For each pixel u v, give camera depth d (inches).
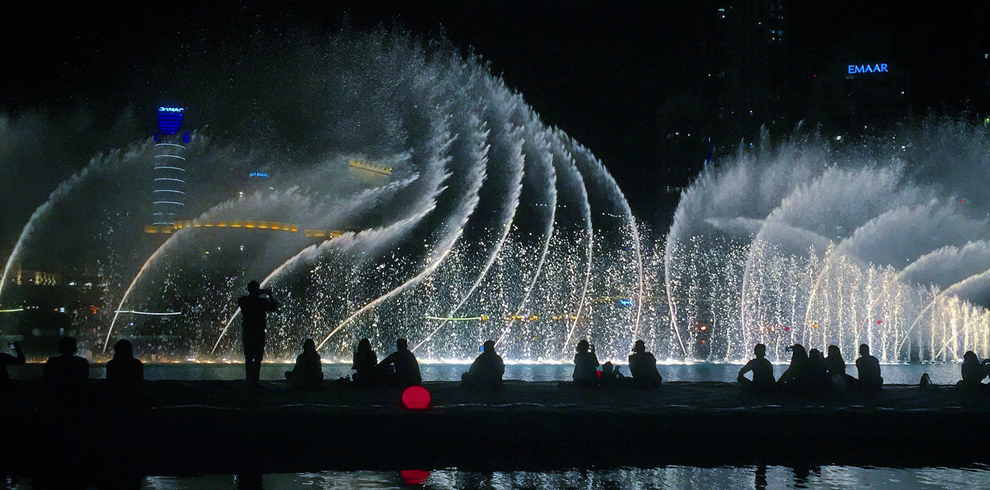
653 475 510.0
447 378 1408.7
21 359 673.0
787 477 509.0
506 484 476.7
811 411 600.1
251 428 535.8
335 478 484.4
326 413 546.9
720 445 581.6
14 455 506.0
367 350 772.6
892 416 597.3
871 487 484.7
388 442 548.4
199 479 479.5
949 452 593.0
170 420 526.3
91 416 520.7
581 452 567.8
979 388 789.2
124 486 461.4
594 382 823.1
